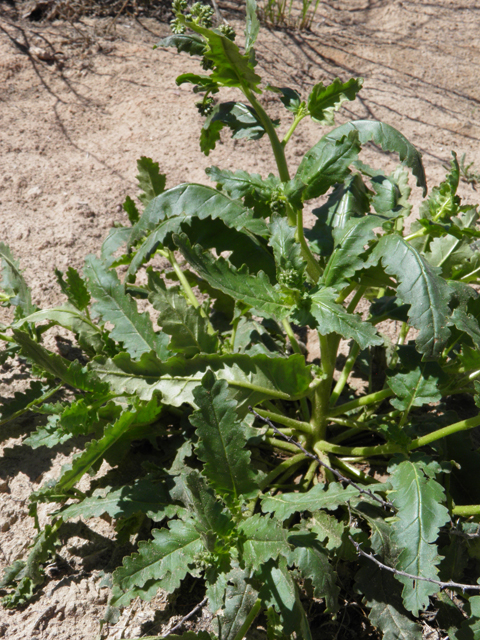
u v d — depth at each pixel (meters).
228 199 2.20
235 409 1.99
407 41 6.20
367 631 1.97
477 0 7.19
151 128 4.43
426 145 4.69
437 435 2.04
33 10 5.46
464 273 2.44
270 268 2.35
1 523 2.17
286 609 1.68
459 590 2.02
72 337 2.95
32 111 4.44
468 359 2.02
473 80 5.66
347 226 2.08
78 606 1.94
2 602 1.95
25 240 3.37
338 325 1.87
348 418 2.59
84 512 1.92
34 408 2.00
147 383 2.02
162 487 2.03
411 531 1.79
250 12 2.27
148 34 5.60
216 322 2.84
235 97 4.86
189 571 1.78
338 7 6.82
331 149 2.03
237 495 1.83
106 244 2.37
